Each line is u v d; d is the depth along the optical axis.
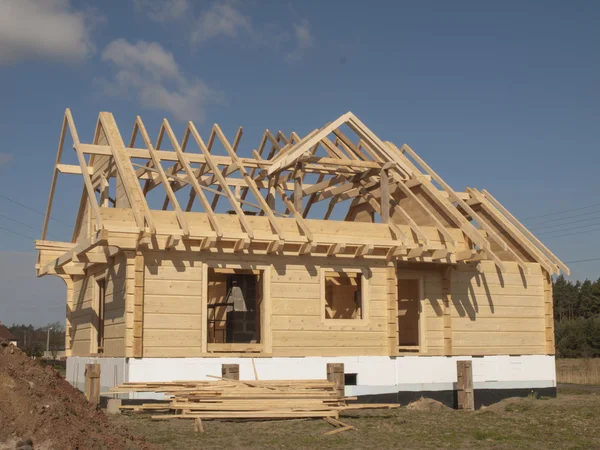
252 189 15.34
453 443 10.29
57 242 17.67
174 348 13.66
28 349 36.34
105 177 16.36
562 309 69.19
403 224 17.75
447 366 16.06
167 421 11.59
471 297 16.72
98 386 12.19
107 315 14.82
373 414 13.30
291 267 14.83
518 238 17.62
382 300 15.55
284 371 14.45
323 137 16.34
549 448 10.01
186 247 13.92
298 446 9.72
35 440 7.62
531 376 17.06
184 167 15.19
